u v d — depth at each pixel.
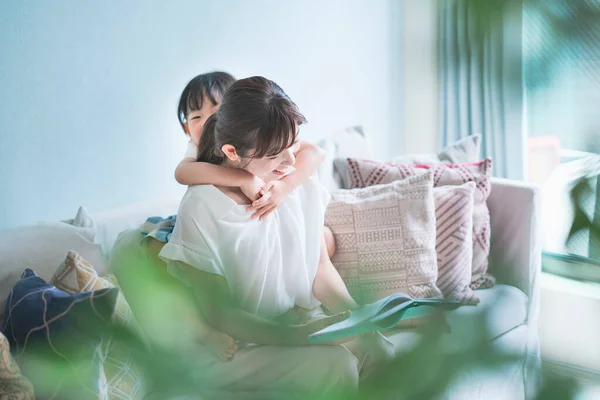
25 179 1.71
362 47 2.90
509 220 2.04
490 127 2.62
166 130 2.09
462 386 0.31
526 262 2.01
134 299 1.44
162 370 1.39
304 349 1.35
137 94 1.97
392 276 1.75
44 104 1.73
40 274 1.39
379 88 3.06
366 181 2.04
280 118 1.22
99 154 1.89
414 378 0.31
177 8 2.05
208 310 1.35
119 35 1.89
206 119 1.59
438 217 1.86
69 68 1.77
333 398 0.36
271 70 2.46
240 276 1.39
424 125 3.19
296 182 1.48
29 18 1.66
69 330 1.08
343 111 2.87
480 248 1.95
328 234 1.77
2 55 1.62
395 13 3.04
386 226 1.78
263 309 1.44
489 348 0.32
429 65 3.07
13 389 1.04
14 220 1.71
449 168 2.03
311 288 1.53
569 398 0.28
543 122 2.17
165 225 1.54
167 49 2.04
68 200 1.83
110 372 1.25
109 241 1.64
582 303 1.98
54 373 1.07
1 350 1.03
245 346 1.41
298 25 2.54
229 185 1.39
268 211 1.41
